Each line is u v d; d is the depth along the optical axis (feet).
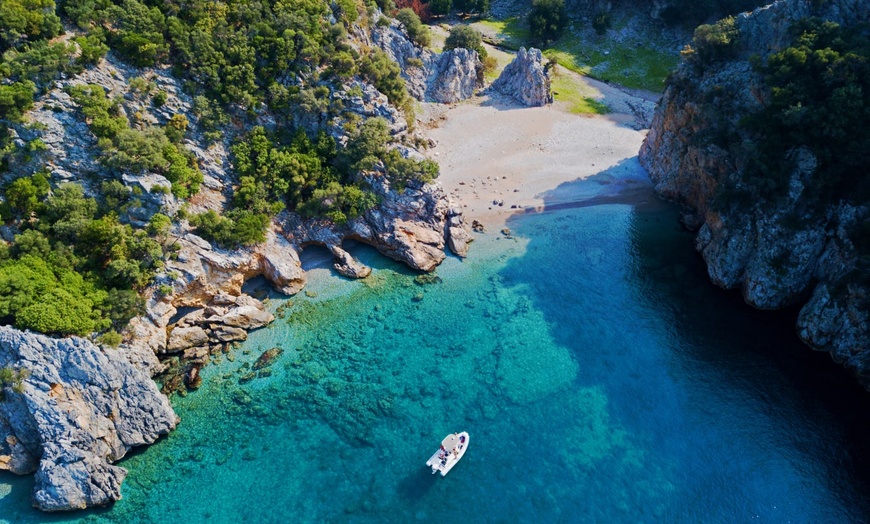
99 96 221.25
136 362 197.47
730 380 207.72
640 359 216.74
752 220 232.73
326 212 256.73
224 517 169.89
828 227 222.89
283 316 233.35
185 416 196.24
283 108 263.70
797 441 187.62
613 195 303.68
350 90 272.31
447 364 216.33
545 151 332.60
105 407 180.86
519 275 256.52
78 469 168.86
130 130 221.66
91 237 204.85
